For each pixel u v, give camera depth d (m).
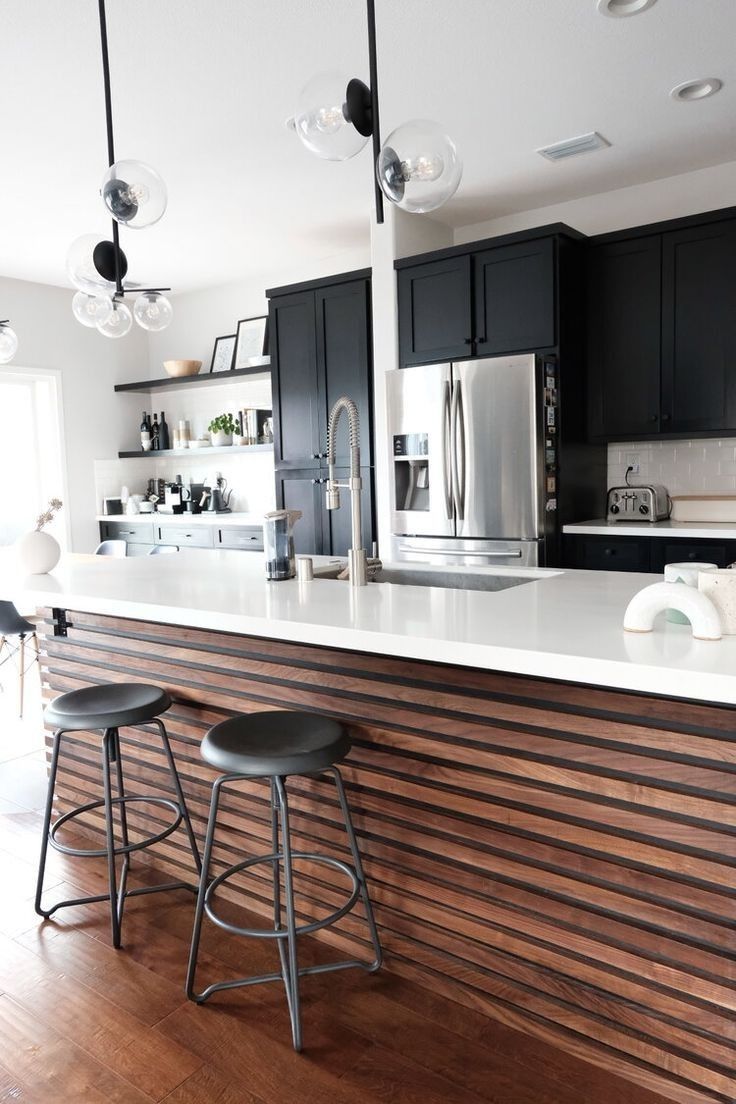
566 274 4.14
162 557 3.29
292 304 5.24
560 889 1.71
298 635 1.86
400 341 4.68
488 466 4.16
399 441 4.55
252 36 2.74
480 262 4.31
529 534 4.06
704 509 4.10
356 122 1.84
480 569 2.82
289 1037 1.80
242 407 6.32
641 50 2.91
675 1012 1.57
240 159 3.83
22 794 3.23
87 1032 1.83
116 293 2.67
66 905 2.36
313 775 2.14
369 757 2.01
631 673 1.39
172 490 6.70
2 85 3.02
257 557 3.15
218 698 2.35
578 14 2.66
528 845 1.75
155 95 3.15
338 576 2.89
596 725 1.63
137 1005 1.92
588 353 4.35
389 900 2.01
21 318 6.09
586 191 4.43
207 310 6.63
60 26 2.63
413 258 4.55
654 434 4.16
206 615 2.04
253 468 6.45
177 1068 1.71
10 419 6.29
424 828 1.92
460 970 1.89
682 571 1.68
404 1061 1.72
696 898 1.53
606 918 1.65
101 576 2.75
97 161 3.81
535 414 3.98
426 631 1.71
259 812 2.30
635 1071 1.63
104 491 6.72
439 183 1.79
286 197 4.38
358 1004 1.90
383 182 1.81
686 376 4.02
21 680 4.31
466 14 2.64
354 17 2.64
